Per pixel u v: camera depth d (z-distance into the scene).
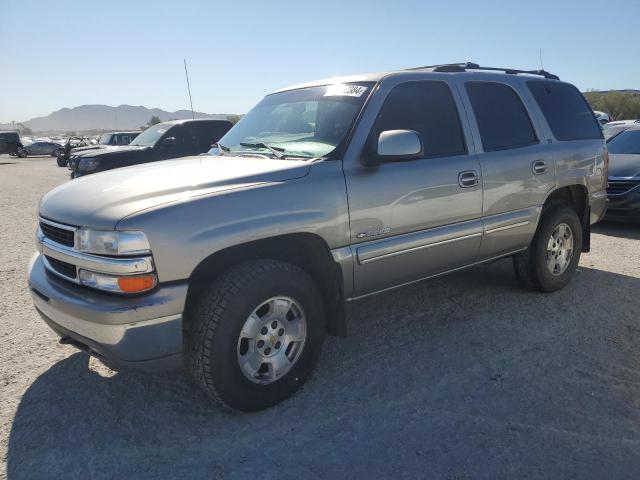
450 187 3.95
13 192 15.60
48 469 2.71
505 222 4.43
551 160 4.82
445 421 3.05
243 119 4.64
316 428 3.02
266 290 3.04
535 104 4.90
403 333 4.30
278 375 3.23
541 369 3.65
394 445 2.85
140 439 2.95
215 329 2.90
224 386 2.98
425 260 3.91
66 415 3.19
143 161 11.69
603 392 3.35
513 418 3.07
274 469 2.68
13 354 4.00
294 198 3.16
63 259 3.01
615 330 4.28
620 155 8.79
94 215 2.83
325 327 3.47
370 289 3.68
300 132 3.84
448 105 4.16
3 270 6.36
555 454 2.75
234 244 2.93
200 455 2.80
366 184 3.47
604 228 8.32
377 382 3.52
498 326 4.39
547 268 4.99
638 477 2.57
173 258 2.76
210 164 3.61
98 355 2.99
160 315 2.76
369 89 3.76
